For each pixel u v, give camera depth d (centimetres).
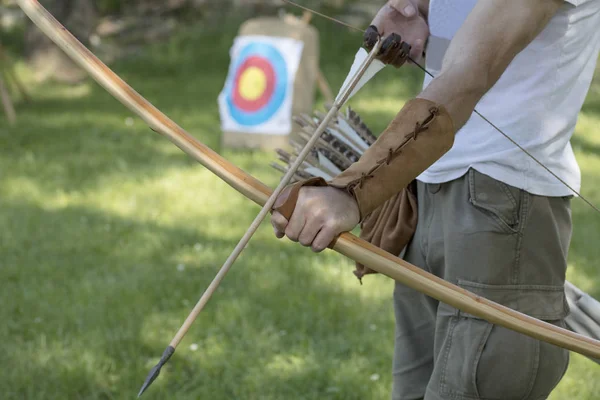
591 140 866
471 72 178
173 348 172
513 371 211
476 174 212
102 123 938
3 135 876
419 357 246
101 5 1457
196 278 494
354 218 172
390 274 181
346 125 243
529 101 209
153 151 813
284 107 832
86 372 385
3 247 551
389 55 195
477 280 211
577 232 585
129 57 1319
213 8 1455
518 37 182
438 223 222
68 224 598
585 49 212
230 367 393
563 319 224
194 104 1030
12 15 1450
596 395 363
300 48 848
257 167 764
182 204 649
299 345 417
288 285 488
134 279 493
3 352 407
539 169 211
